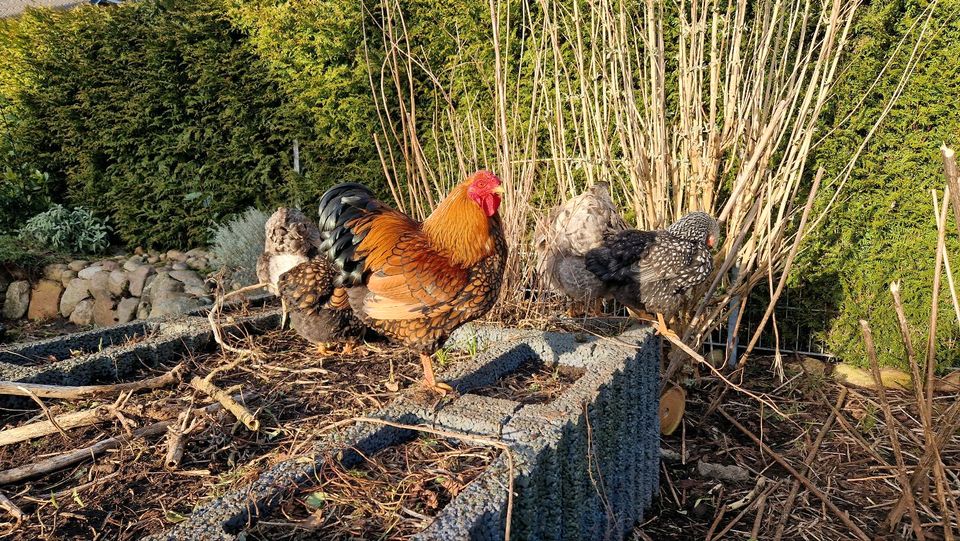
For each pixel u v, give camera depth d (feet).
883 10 7.08
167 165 11.64
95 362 4.38
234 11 10.44
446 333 3.92
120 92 11.32
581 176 7.77
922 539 3.55
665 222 6.23
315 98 10.24
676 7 7.32
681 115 6.19
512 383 4.33
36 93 11.85
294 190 10.74
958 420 3.82
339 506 2.80
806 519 4.87
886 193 7.45
